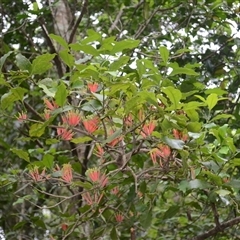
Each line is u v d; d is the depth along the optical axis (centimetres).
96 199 240
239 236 315
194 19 383
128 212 270
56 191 390
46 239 353
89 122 220
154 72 209
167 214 276
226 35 380
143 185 244
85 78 222
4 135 447
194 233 342
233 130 299
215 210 272
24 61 212
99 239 294
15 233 380
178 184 239
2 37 363
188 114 214
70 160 307
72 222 268
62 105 206
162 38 389
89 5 466
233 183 230
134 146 221
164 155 222
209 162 225
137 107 209
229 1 370
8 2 395
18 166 431
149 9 414
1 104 216
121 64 205
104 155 250
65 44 210
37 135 222
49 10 365
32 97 408
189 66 242
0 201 395
